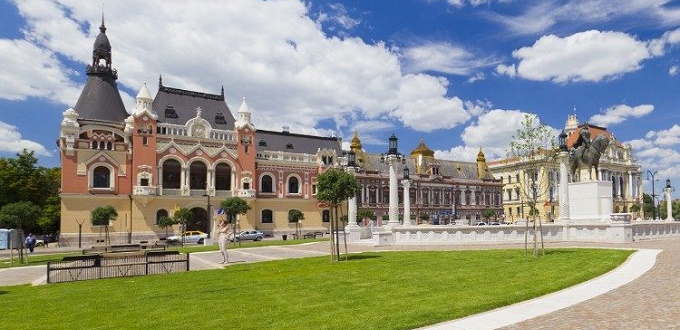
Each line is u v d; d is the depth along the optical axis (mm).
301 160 80250
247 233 64500
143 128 66062
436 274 18344
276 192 76938
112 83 71562
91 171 63156
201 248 42000
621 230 31594
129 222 64562
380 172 89562
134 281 20266
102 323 11758
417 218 91562
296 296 14711
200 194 69375
